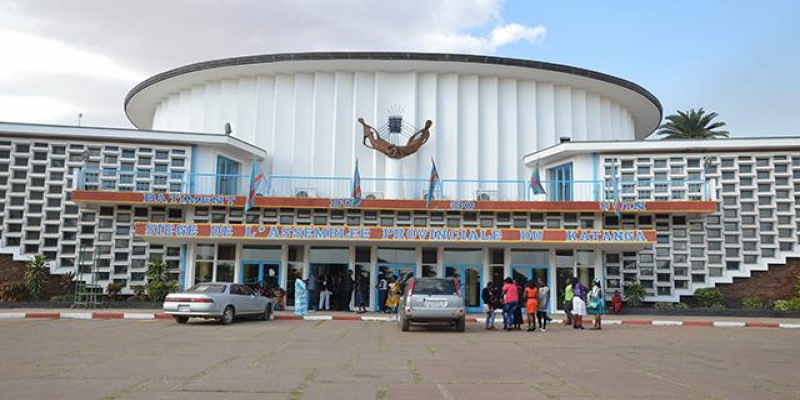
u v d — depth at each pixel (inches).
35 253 1162.6
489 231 1093.1
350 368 452.1
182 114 1509.6
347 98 1368.1
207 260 1166.3
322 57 1310.3
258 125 1384.1
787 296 1163.9
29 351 534.6
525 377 417.7
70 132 1185.4
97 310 1032.8
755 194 1195.3
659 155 1229.7
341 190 1321.4
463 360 506.3
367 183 1316.4
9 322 844.0
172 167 1217.4
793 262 1173.1
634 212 1179.3
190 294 849.5
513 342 661.9
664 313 1123.9
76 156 1197.7
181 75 1421.0
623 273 1199.6
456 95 1362.0
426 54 1305.4
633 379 412.8
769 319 1040.2
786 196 1189.7
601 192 1229.7
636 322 979.3
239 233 1077.1
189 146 1229.7
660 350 592.7
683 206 1143.6
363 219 1205.1
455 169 1334.9
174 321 892.0
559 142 1408.7
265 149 1375.5
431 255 1184.2
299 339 665.6
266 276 1165.7
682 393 363.6
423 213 1208.8
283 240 1111.0
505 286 845.8
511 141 1375.5
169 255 1181.7
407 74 1370.6
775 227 1181.1
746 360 520.1
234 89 1432.1
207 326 821.2
